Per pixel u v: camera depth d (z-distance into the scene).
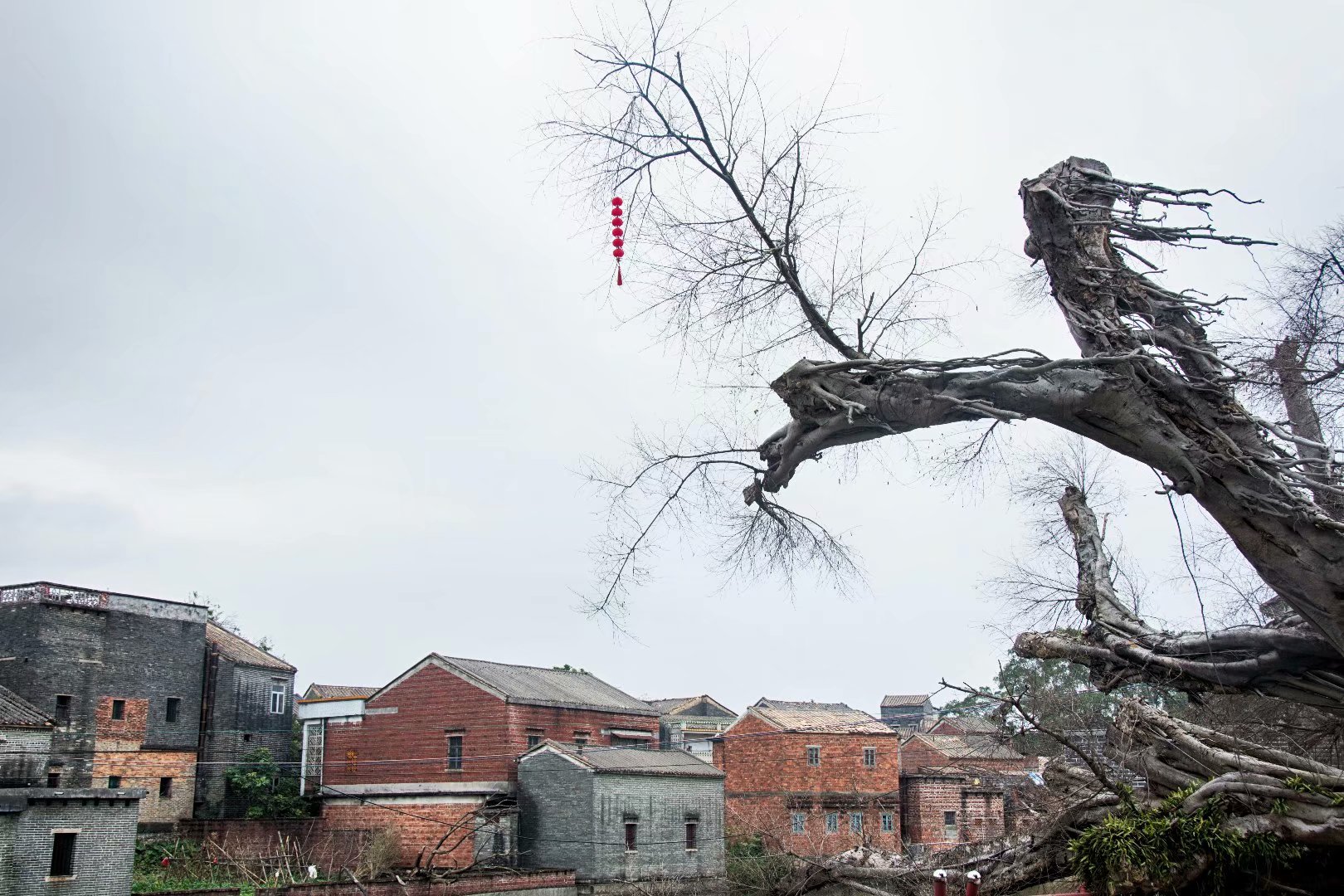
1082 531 15.31
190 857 34.09
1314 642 11.98
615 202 11.76
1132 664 13.98
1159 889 10.68
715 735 53.25
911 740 51.03
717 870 37.53
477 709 37.56
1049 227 11.68
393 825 36.28
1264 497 10.37
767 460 12.20
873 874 15.31
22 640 35.06
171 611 39.41
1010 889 13.88
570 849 33.88
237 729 41.22
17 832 24.22
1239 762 11.48
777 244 11.59
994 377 10.62
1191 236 11.48
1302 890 10.30
